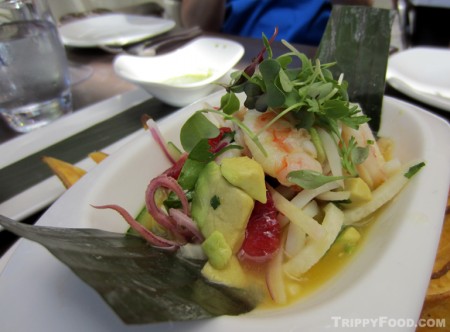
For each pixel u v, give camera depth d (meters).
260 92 0.16
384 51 0.21
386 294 0.10
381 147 0.19
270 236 0.14
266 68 0.15
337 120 0.16
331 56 0.22
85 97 0.34
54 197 0.21
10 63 0.27
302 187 0.14
